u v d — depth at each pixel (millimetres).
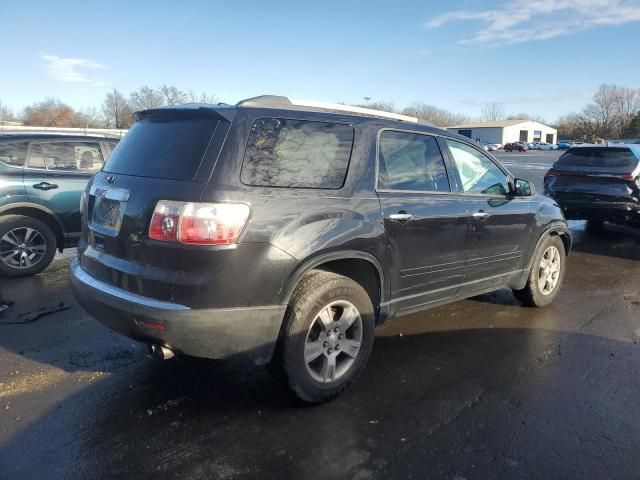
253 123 3135
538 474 2754
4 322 4812
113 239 3205
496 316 5184
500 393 3602
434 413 3328
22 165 6195
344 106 3734
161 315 2857
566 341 4566
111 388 3598
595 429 3176
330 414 3301
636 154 8633
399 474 2736
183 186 2932
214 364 3967
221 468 2764
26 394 3508
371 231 3457
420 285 3979
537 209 5082
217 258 2854
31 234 6262
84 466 2768
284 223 3053
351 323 3455
